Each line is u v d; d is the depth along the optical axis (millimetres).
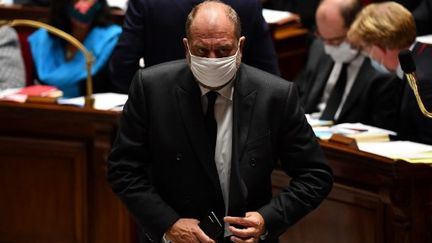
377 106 15125
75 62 17875
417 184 12891
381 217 13430
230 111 10469
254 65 14172
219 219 10547
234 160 10305
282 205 10469
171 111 10430
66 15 17844
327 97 16406
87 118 15703
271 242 10734
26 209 16859
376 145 13438
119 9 20359
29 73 18625
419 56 13820
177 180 10492
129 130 10602
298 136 10539
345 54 15641
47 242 16781
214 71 9867
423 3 18922
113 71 14711
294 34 21953
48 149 16516
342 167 13922
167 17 13891
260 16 13922
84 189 16422
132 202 10531
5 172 16859
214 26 9758
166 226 10359
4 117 16672
